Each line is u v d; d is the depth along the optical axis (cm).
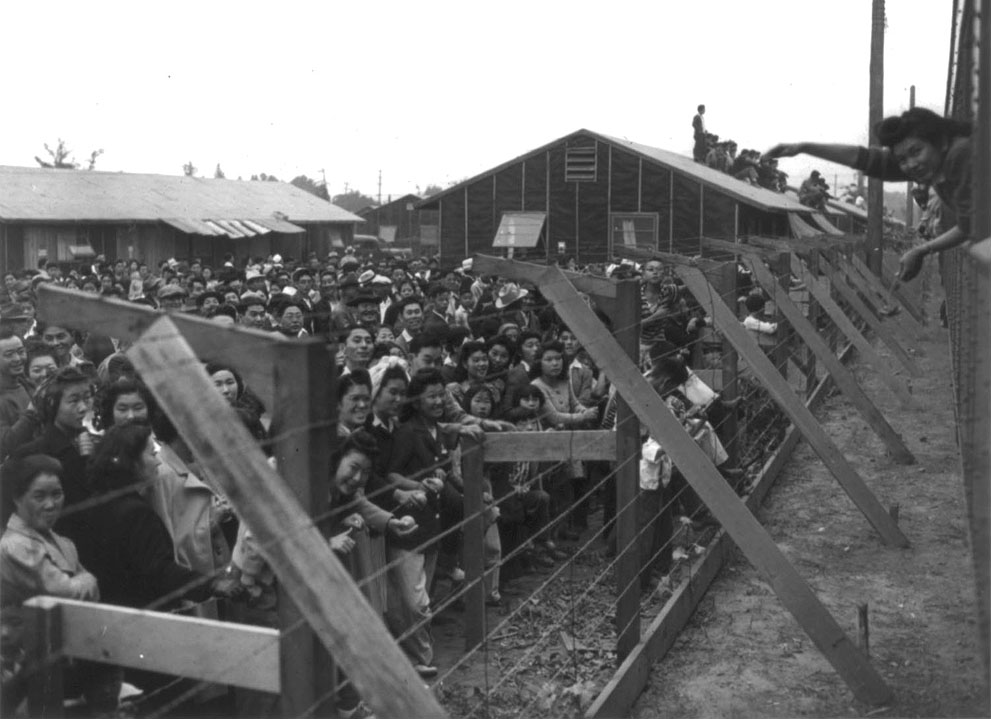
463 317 1483
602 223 3591
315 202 5475
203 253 4275
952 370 1357
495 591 815
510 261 672
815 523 1035
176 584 496
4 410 800
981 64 463
